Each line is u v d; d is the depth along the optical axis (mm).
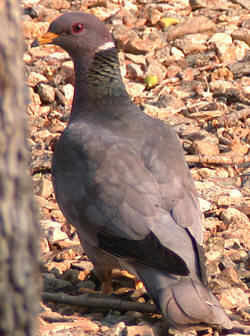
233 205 11898
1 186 4930
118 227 8445
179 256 8000
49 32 10742
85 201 8852
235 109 15492
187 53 17688
